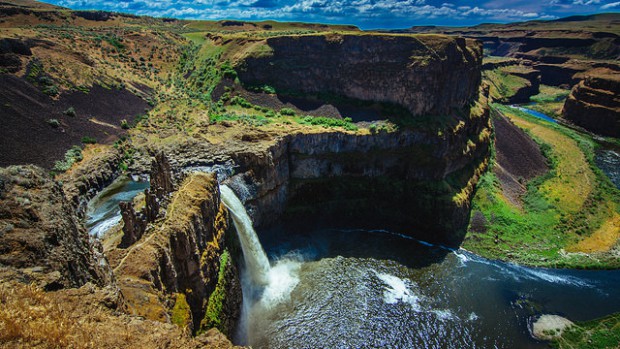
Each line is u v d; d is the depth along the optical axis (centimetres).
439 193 8756
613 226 9094
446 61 9900
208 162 7400
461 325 6106
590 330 6103
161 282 4034
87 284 2241
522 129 14388
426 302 6544
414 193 8950
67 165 7512
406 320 6112
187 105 10975
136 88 11531
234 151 7681
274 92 11269
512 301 6694
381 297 6581
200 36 17025
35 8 17412
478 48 12169
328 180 8981
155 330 2109
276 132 8525
